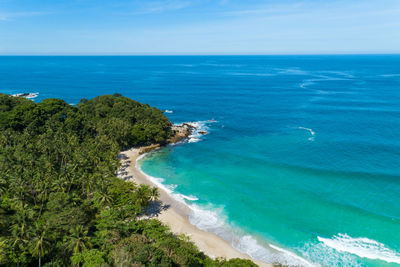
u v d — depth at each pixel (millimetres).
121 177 84688
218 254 53844
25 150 77938
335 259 52250
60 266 42312
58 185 62312
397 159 93562
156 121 123688
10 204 56094
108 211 56781
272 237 59000
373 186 77188
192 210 68375
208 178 85062
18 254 42031
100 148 90062
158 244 46250
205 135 129375
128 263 37438
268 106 189125
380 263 50938
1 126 102500
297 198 72938
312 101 198250
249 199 73125
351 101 191125
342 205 69125
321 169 88062
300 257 53156
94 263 38656
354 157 96312
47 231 45844
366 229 60375
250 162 96312
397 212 65812
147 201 66688
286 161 95500
